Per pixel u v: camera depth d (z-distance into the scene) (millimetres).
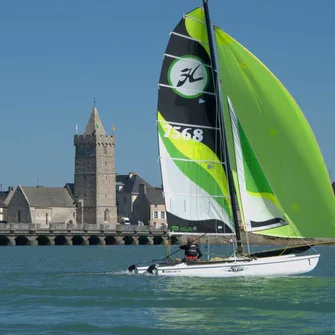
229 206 76125
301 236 74562
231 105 75312
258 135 74812
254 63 74688
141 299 63688
